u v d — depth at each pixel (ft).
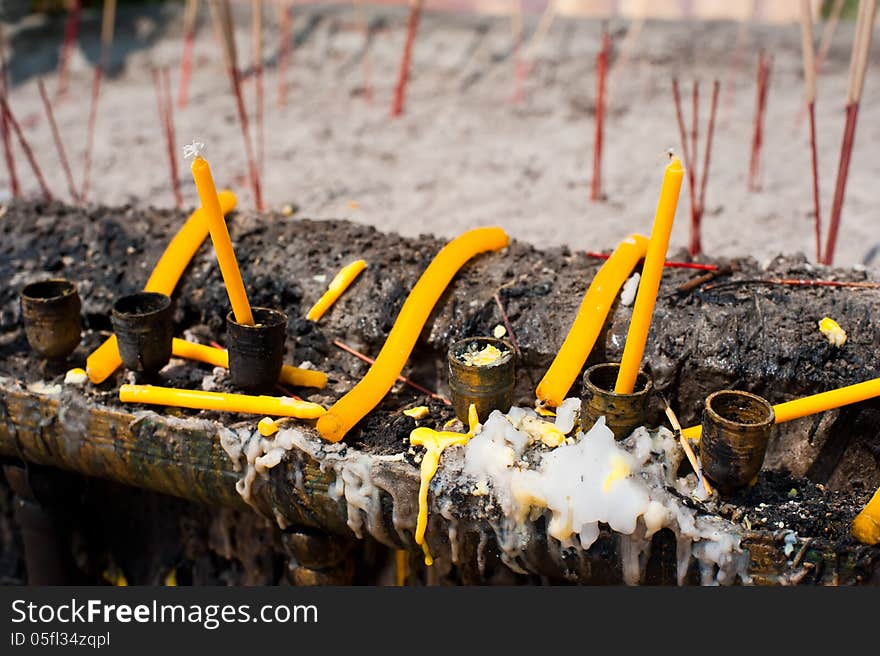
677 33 4.88
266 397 2.71
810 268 2.88
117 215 3.17
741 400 2.55
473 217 3.58
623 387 2.55
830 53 4.75
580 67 4.80
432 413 2.76
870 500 2.56
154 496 3.14
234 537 3.11
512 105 4.56
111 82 5.04
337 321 2.89
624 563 2.56
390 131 4.30
